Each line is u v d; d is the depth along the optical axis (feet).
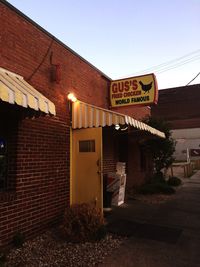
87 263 15.62
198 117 129.80
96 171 24.30
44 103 16.31
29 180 19.93
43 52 22.49
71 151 25.52
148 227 22.63
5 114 19.45
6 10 19.04
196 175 74.59
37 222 20.42
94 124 24.21
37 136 21.09
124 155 40.63
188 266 15.39
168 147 48.47
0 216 17.25
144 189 39.45
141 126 27.73
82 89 28.17
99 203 23.85
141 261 15.98
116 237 20.03
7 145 19.30
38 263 15.55
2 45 18.48
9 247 17.65
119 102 33.27
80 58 28.07
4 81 14.96
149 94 31.30
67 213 20.06
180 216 26.43
